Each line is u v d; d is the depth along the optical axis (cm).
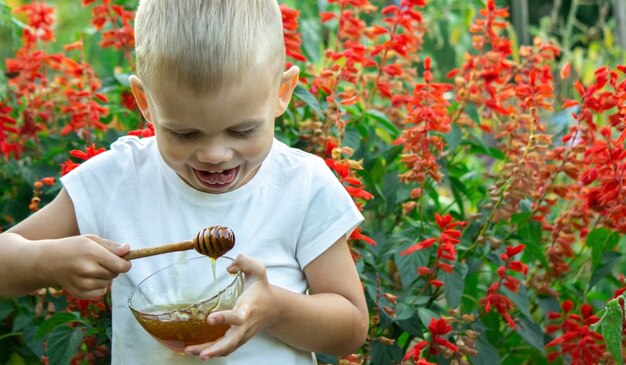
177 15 156
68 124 285
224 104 154
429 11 443
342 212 180
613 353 204
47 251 166
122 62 325
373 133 285
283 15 260
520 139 268
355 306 180
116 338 181
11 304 254
